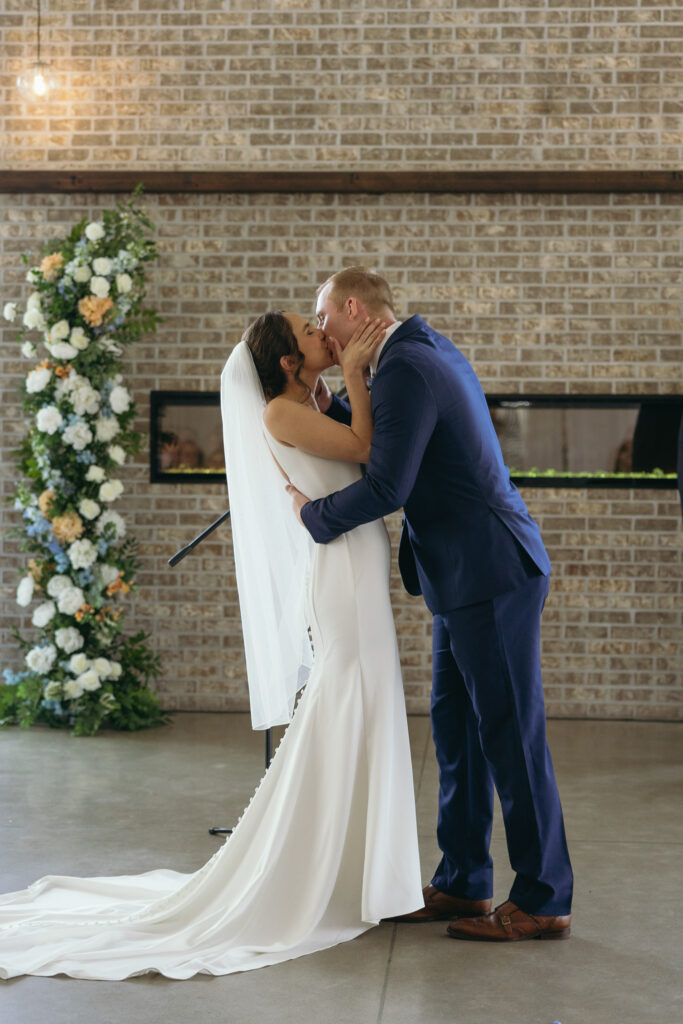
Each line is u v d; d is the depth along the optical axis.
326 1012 2.45
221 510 5.80
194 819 3.97
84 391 5.29
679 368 5.68
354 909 2.92
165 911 2.91
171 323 5.80
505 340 5.72
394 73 5.70
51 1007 2.47
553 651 5.71
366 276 2.96
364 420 2.91
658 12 5.62
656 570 5.67
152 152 5.80
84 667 5.29
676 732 5.41
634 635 5.68
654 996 2.54
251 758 4.88
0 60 5.84
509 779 2.84
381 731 2.89
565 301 5.70
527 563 2.84
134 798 4.24
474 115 5.69
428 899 3.03
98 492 5.46
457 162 5.70
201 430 5.80
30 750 5.00
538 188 5.62
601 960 2.75
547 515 5.70
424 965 2.71
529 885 2.89
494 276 5.71
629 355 5.68
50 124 5.84
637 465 5.69
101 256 5.42
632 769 4.71
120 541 5.81
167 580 5.82
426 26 5.68
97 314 5.27
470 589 2.81
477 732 3.00
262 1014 2.44
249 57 5.75
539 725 2.86
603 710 5.70
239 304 5.78
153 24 5.77
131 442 5.54
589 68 5.66
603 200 5.67
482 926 2.87
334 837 2.83
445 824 3.02
